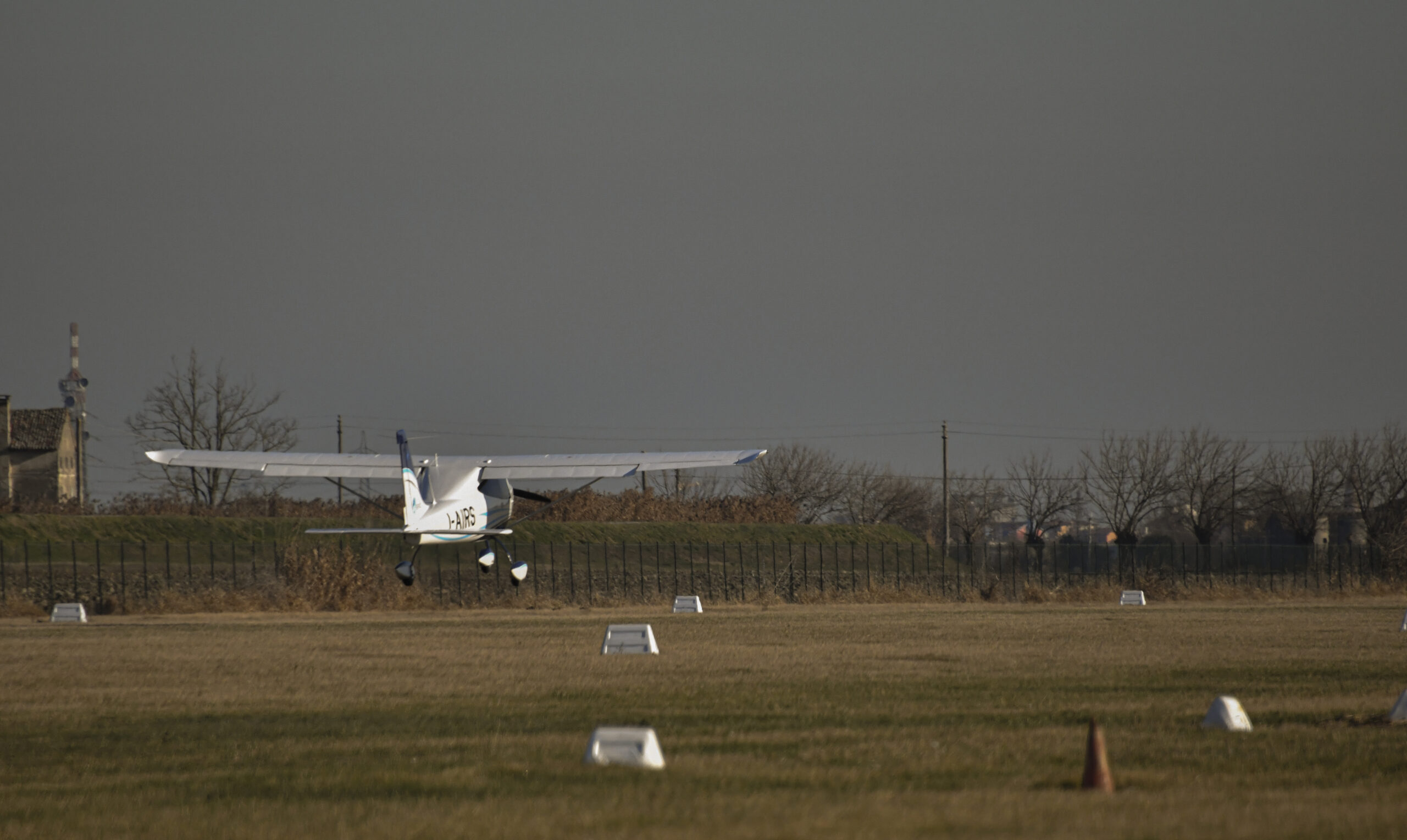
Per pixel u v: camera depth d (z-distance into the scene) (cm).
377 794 4616
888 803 4222
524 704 7019
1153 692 7219
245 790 4775
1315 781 4600
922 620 14162
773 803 4241
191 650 10412
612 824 3959
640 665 9038
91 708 7019
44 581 17738
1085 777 4481
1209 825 3834
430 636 11975
